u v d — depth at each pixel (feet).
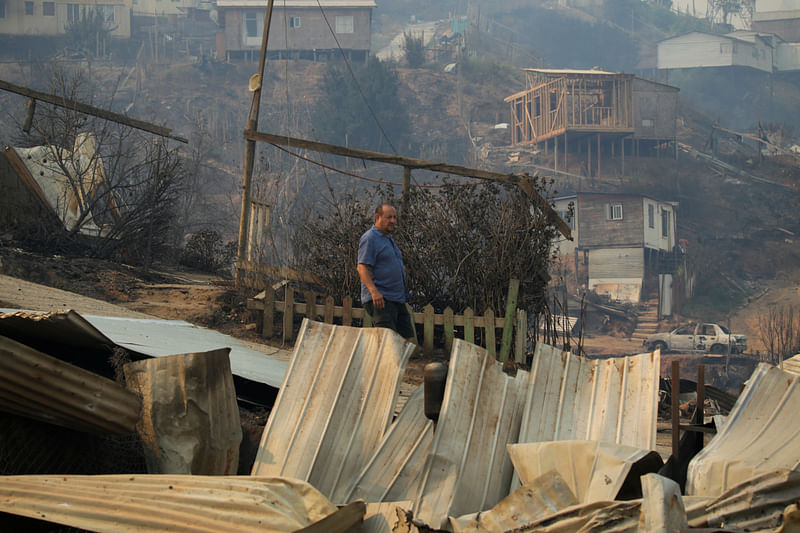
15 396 14.65
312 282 33.91
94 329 17.03
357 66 313.32
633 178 239.30
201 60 311.27
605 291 184.85
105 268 39.32
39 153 47.16
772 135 304.91
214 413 16.66
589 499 13.03
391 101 272.10
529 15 531.09
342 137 261.24
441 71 336.08
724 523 11.93
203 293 35.35
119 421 15.67
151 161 48.37
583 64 498.28
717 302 188.14
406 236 32.55
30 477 13.53
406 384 25.58
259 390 21.22
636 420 15.80
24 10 332.39
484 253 31.65
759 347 154.81
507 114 301.22
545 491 12.94
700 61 412.36
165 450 16.01
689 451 16.10
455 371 15.85
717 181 253.85
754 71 411.75
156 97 280.10
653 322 170.60
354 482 15.70
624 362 16.84
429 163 33.99
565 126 241.76
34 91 47.11
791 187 249.14
